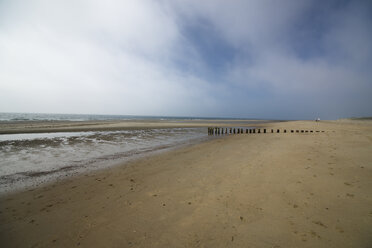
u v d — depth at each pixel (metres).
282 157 6.68
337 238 2.37
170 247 2.39
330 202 3.27
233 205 3.39
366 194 3.45
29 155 8.91
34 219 3.28
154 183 4.84
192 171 5.74
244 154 7.85
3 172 6.33
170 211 3.31
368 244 2.23
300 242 2.35
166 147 11.34
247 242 2.40
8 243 2.63
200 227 2.78
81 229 2.90
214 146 11.05
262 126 34.53
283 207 3.21
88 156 8.80
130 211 3.39
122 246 2.46
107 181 5.25
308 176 4.55
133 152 9.76
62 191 4.61
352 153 6.50
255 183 4.36
